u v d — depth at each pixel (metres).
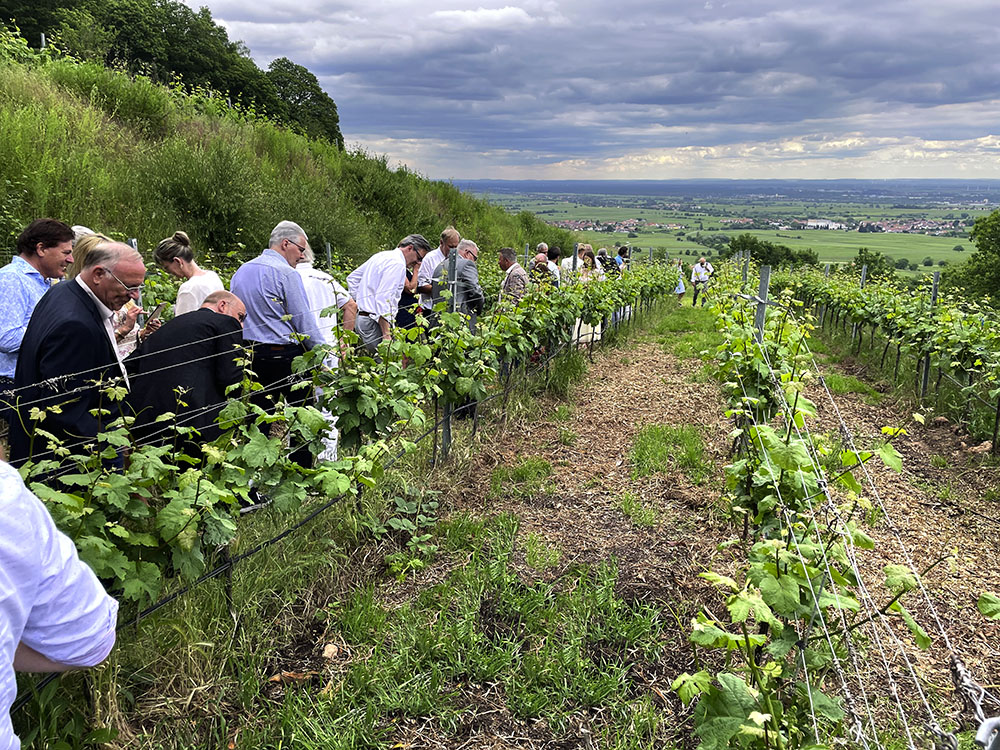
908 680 3.45
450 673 3.38
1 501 1.17
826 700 2.39
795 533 3.02
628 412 8.16
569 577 4.28
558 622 3.80
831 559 2.84
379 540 4.52
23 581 1.19
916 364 9.36
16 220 8.16
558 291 9.04
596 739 3.05
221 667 3.19
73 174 10.15
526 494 5.46
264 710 3.06
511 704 3.21
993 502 5.61
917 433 7.45
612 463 6.35
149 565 2.71
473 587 4.04
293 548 4.04
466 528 4.74
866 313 11.70
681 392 9.32
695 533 4.98
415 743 2.99
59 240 4.28
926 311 9.21
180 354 4.00
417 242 6.59
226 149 12.89
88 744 2.66
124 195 10.84
